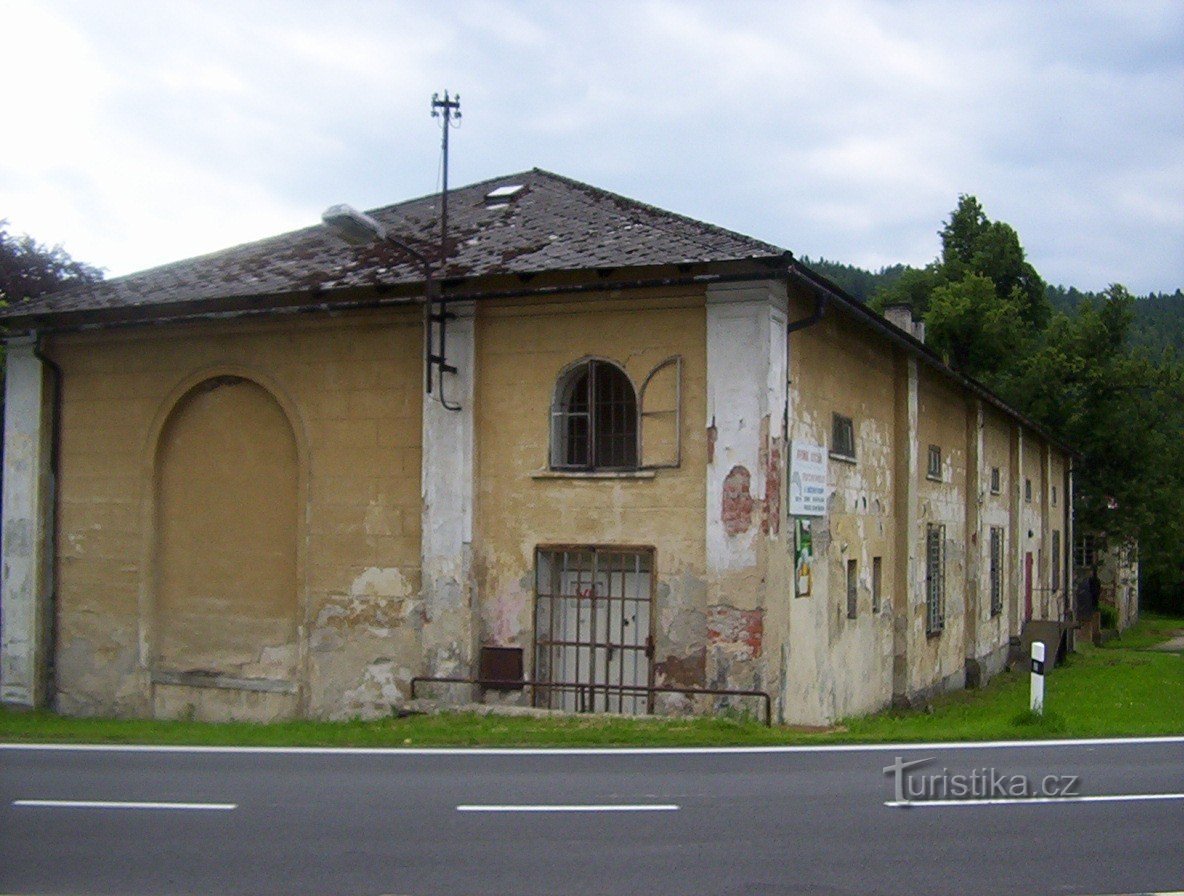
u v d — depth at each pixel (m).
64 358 17.72
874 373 18.97
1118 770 10.44
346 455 15.78
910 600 20.36
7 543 17.78
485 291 14.70
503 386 14.97
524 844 7.52
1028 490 34.53
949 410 24.48
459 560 14.89
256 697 16.17
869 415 18.59
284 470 16.39
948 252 53.41
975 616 25.86
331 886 6.58
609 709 14.43
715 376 13.86
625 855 7.25
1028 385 45.50
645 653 14.30
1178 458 47.06
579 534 14.50
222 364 16.61
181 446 17.05
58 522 17.59
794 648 14.56
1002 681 26.83
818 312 14.45
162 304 16.27
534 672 14.66
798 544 14.68
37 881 6.75
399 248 16.58
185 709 16.62
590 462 14.55
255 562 16.45
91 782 9.90
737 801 8.88
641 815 8.38
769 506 13.60
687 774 10.07
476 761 10.85
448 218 17.73
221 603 16.59
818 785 9.55
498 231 16.47
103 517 17.31
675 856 7.22
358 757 11.16
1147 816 8.44
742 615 13.59
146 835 7.83
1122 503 46.03
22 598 17.61
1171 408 46.69
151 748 11.96
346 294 15.41
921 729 13.52
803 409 15.09
